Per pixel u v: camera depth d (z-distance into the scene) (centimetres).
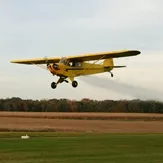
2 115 8581
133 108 10912
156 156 2275
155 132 4941
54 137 3612
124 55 4150
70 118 8150
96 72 4381
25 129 4934
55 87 4016
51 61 4419
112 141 3222
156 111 10681
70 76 4050
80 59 4144
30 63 4531
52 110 11438
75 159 2131
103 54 4106
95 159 2131
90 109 11600
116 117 8731
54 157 2197
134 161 2072
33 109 11625
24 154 2317
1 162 2005
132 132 4872
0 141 3111
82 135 3962
